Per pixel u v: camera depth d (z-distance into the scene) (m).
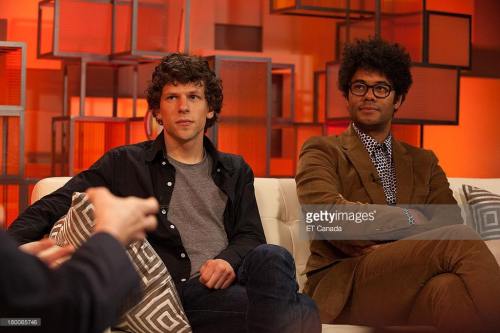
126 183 4.13
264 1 10.63
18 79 7.17
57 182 4.32
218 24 10.40
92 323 1.56
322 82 10.67
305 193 4.55
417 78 8.66
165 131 4.23
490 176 11.64
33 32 9.19
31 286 1.52
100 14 8.29
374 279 4.20
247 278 3.66
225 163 4.29
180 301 3.80
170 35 8.26
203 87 4.26
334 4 9.20
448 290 3.88
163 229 4.06
